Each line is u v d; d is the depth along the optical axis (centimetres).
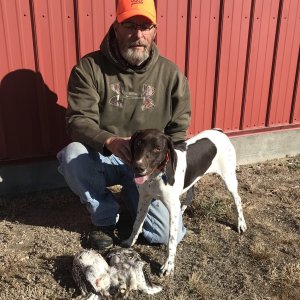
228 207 173
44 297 121
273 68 212
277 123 225
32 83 172
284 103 223
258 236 158
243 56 204
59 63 173
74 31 171
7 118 173
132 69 142
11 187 183
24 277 129
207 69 199
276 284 133
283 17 204
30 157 181
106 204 145
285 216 174
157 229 146
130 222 163
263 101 217
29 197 181
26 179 184
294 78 220
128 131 152
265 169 218
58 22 167
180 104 151
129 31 133
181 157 136
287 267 139
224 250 149
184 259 143
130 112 148
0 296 121
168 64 148
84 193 141
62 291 125
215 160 150
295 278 133
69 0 166
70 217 166
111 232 154
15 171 181
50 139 183
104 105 146
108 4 172
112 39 142
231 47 199
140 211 141
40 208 173
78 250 144
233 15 193
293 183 204
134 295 124
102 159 146
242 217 159
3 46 163
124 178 153
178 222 136
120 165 149
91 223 162
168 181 128
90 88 142
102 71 143
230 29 195
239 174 211
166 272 133
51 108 178
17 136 177
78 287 125
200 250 148
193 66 195
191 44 191
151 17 132
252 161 225
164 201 132
